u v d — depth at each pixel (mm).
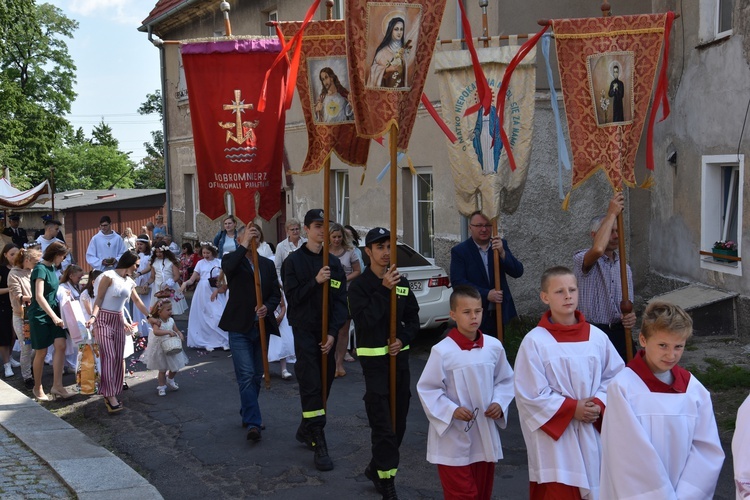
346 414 7621
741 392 7582
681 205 11359
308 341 6168
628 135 6207
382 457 5262
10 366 9992
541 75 11445
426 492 5578
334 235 9039
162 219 23797
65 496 5387
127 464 6406
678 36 11320
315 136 6129
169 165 23672
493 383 4656
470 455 4562
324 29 6031
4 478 5734
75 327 8391
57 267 8867
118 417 7867
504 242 6969
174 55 22594
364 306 5328
